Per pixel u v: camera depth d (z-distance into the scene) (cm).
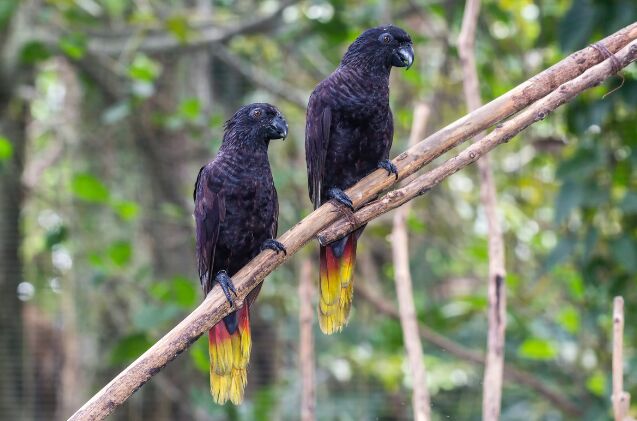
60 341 1487
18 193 1417
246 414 1207
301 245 623
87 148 1477
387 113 740
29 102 1437
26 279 1434
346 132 732
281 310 1405
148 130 1465
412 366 698
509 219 1438
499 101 611
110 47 1365
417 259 1545
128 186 1470
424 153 629
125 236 1445
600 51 598
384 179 632
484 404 651
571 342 1302
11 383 1401
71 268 1431
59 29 1375
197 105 1189
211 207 711
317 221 624
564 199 1009
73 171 1409
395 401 1344
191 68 1449
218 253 725
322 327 674
